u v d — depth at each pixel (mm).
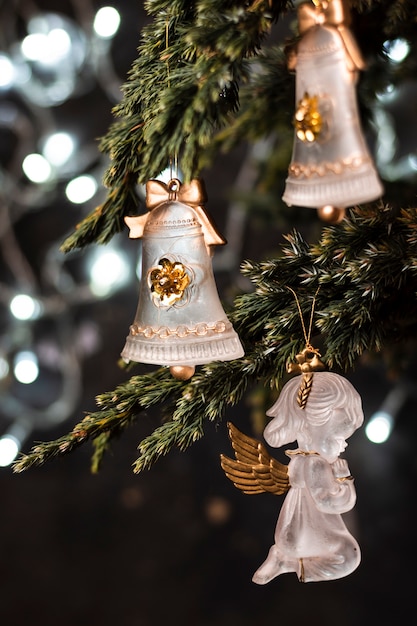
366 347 574
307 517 561
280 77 697
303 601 1466
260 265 583
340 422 555
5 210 1688
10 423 1766
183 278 527
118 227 600
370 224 570
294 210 875
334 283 574
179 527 1638
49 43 1412
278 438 562
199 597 1495
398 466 1571
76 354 1729
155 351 533
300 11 498
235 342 539
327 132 490
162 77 539
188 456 1721
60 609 1484
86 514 1677
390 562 1500
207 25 518
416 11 608
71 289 1622
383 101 1226
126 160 561
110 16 1265
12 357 1660
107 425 570
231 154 1729
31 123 1705
